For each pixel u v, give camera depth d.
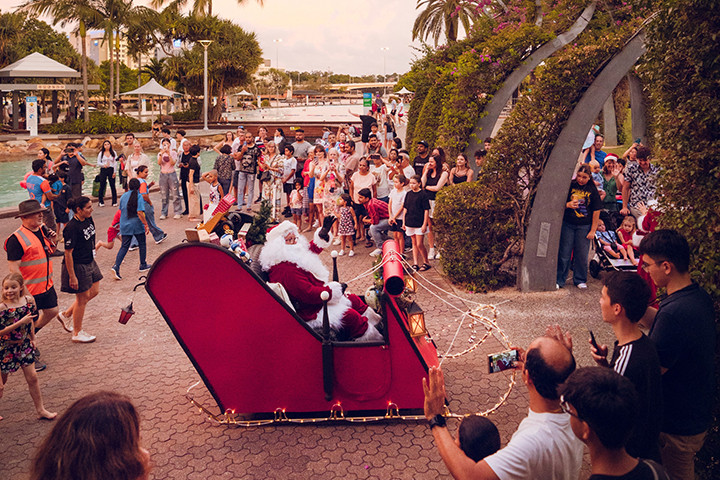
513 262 8.36
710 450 3.30
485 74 9.56
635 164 8.36
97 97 70.75
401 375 4.30
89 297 6.20
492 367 2.85
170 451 4.07
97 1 36.69
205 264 4.04
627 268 7.63
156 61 48.56
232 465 3.88
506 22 11.12
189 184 12.24
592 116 6.97
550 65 7.04
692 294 2.82
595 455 1.96
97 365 5.58
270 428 4.36
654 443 2.66
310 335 4.22
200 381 5.21
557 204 7.18
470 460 2.24
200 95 46.97
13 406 4.80
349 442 4.15
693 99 3.42
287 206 12.42
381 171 10.03
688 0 3.34
